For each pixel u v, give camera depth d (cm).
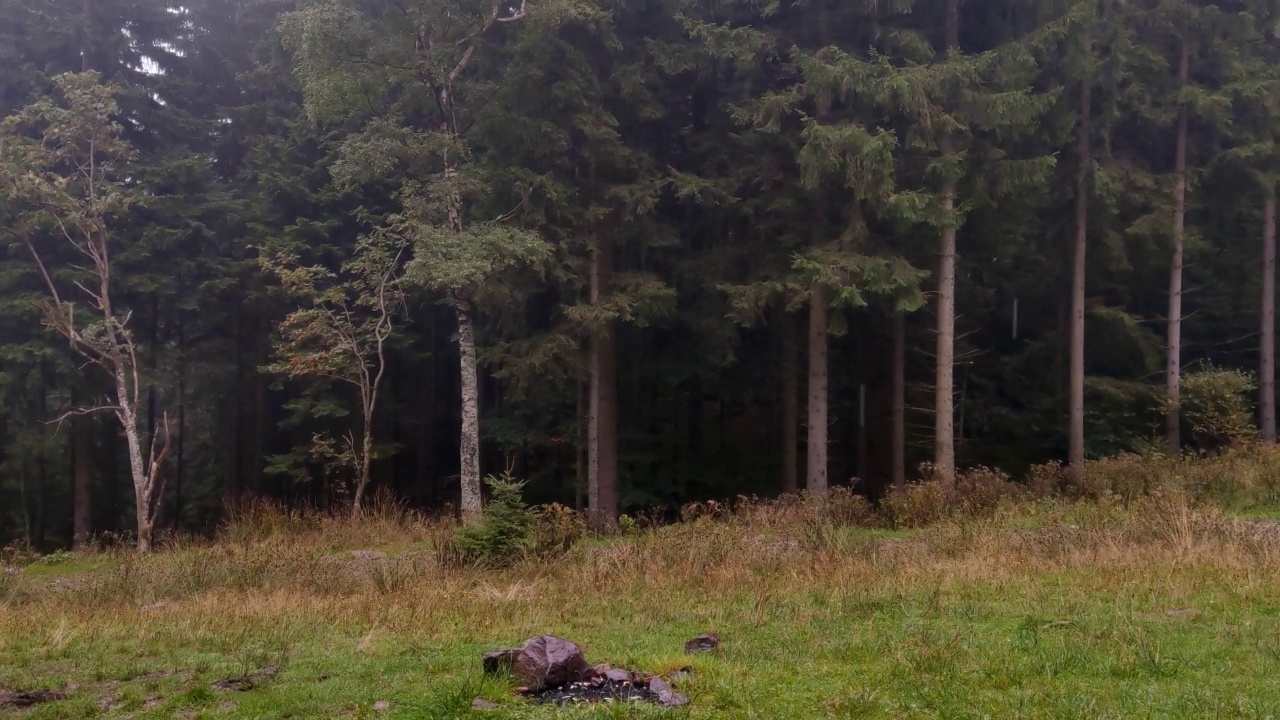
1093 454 2250
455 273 1517
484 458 2605
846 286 1622
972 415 2556
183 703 582
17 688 635
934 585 927
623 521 1536
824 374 1864
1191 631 695
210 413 2755
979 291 2247
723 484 2475
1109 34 1925
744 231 2009
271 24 2538
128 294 2273
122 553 1700
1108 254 2066
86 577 1339
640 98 1873
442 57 1712
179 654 744
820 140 1583
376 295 2058
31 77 2228
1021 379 2498
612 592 989
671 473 2422
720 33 1780
